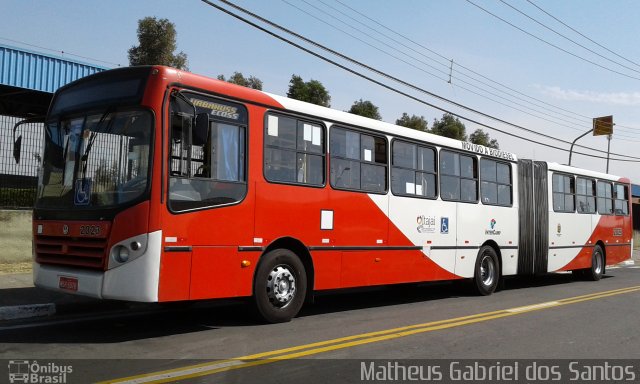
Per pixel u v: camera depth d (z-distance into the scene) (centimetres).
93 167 694
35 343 652
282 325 796
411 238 1039
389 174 997
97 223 661
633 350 711
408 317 905
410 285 1326
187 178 684
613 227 1786
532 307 1056
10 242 1191
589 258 1642
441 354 654
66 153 729
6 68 1402
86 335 700
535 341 745
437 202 1108
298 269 825
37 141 1207
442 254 1115
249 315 858
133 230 641
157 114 663
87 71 1553
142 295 633
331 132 893
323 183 872
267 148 791
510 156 1347
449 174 1149
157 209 647
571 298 1212
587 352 692
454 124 4316
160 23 3031
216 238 711
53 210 716
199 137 670
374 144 976
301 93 3844
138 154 665
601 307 1082
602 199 1739
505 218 1310
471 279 1222
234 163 745
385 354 642
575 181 1603
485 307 1048
